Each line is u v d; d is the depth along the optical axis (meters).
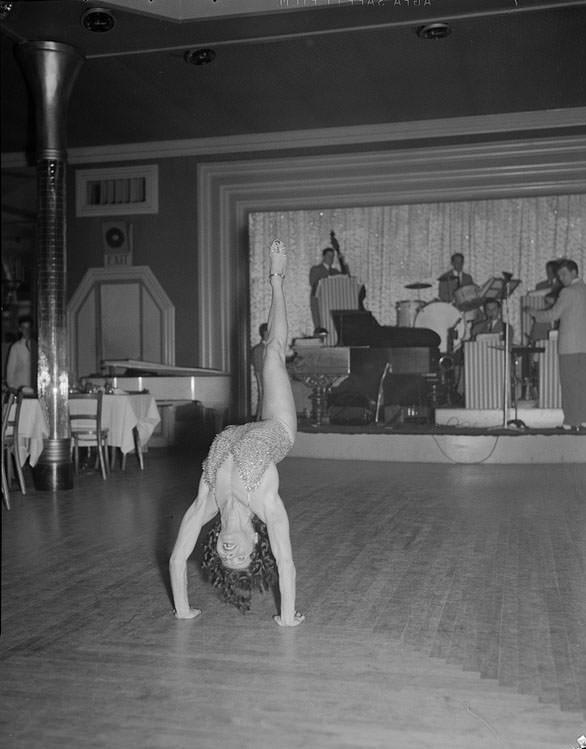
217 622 4.00
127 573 4.96
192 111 10.86
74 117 11.02
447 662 3.44
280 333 4.00
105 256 12.45
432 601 4.32
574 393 10.31
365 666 3.40
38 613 4.18
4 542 5.84
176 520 6.59
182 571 4.03
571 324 10.29
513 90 10.17
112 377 10.73
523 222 12.66
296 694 3.13
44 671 3.40
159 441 11.83
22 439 8.17
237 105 10.64
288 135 11.84
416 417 11.72
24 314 18.45
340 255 13.14
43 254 8.16
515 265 12.72
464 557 5.29
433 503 7.24
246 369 12.61
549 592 4.47
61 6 7.43
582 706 2.99
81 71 9.27
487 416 11.51
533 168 11.24
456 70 9.41
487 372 11.65
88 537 5.98
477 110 11.00
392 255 13.08
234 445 3.71
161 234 12.28
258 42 8.48
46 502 7.48
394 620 4.00
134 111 10.81
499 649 3.59
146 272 12.30
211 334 12.16
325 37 8.41
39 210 8.20
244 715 2.96
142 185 12.36
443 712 2.96
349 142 11.69
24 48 8.04
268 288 13.30
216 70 9.33
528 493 7.71
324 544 5.69
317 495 7.70
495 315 12.38
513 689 3.15
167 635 3.82
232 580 3.64
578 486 8.09
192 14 7.88
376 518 6.59
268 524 3.76
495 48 8.73
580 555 5.31
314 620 4.01
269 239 13.27
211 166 12.10
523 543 5.66
